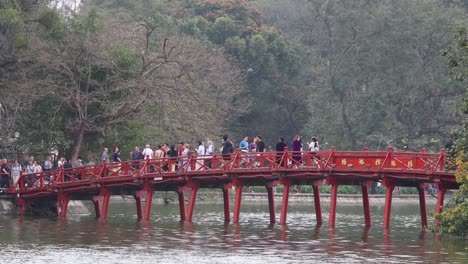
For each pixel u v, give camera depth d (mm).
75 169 59094
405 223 61500
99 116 67375
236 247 45094
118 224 55625
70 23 68375
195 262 40375
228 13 122875
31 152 67875
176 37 92875
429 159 50469
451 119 100688
